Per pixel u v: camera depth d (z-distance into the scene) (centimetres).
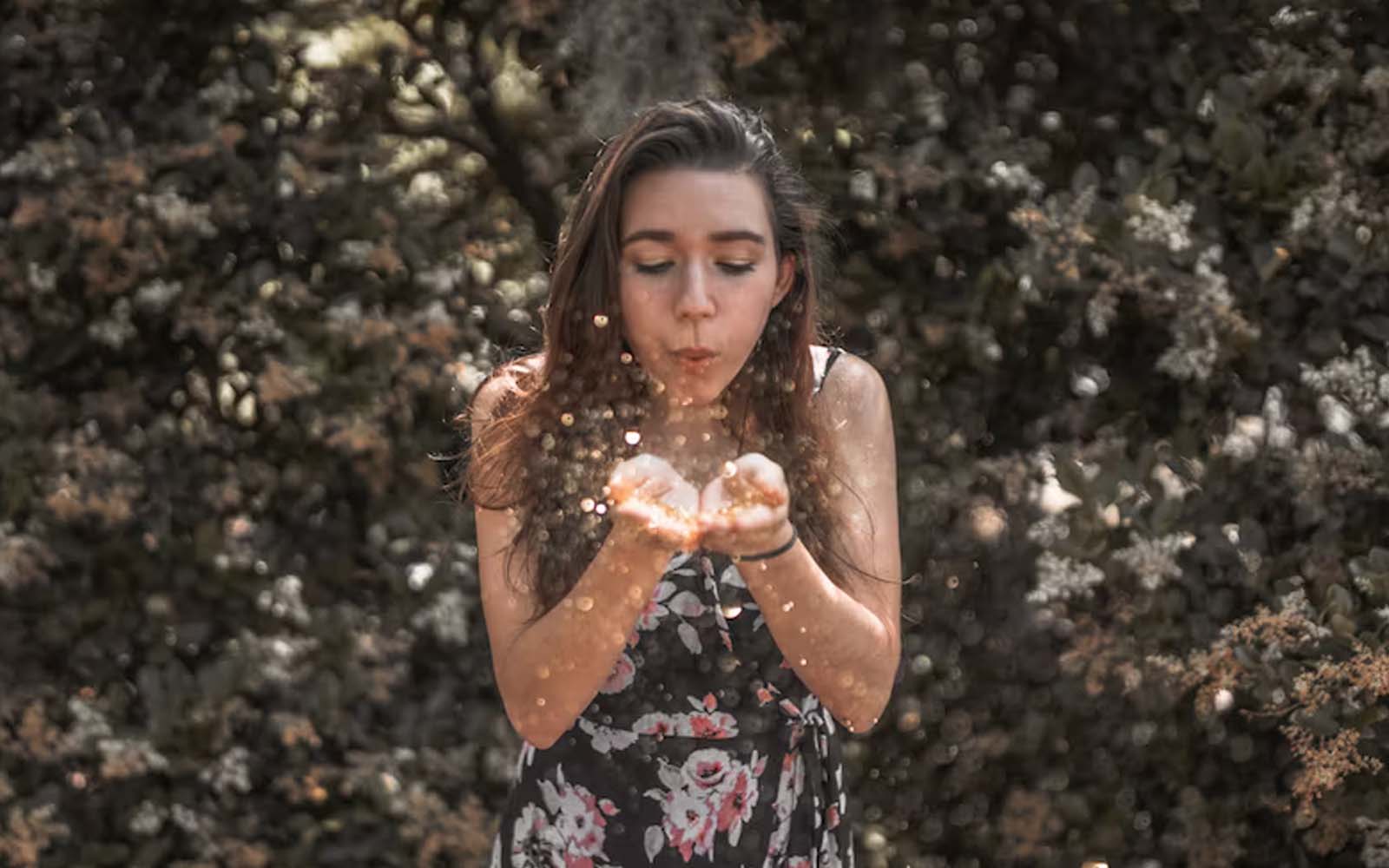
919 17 271
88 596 277
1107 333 270
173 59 274
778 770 159
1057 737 271
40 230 271
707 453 162
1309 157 264
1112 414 271
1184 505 266
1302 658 263
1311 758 261
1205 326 260
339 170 277
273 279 275
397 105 281
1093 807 273
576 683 143
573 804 157
